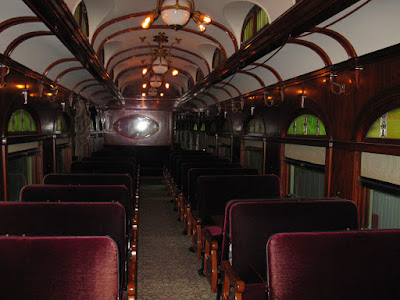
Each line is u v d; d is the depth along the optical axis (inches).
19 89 197.0
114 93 441.7
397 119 139.6
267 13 170.1
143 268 190.7
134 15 218.1
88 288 82.9
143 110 613.9
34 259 81.4
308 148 219.1
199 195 209.3
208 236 160.2
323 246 90.3
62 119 328.5
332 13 126.1
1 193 178.2
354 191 166.1
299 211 129.1
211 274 159.2
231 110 386.6
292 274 89.4
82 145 396.2
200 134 561.0
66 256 81.7
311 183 218.7
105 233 126.2
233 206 123.8
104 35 241.8
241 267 125.1
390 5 122.3
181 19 137.4
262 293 122.0
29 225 125.6
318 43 173.2
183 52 339.9
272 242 88.7
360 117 159.3
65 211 125.3
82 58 209.0
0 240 80.9
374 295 93.2
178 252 216.4
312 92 204.7
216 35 245.8
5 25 143.3
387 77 141.1
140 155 616.4
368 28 140.3
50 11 131.6
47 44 191.3
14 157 203.9
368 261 92.2
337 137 179.6
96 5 201.8
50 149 271.4
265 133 287.1
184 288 166.7
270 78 260.1
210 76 305.6
